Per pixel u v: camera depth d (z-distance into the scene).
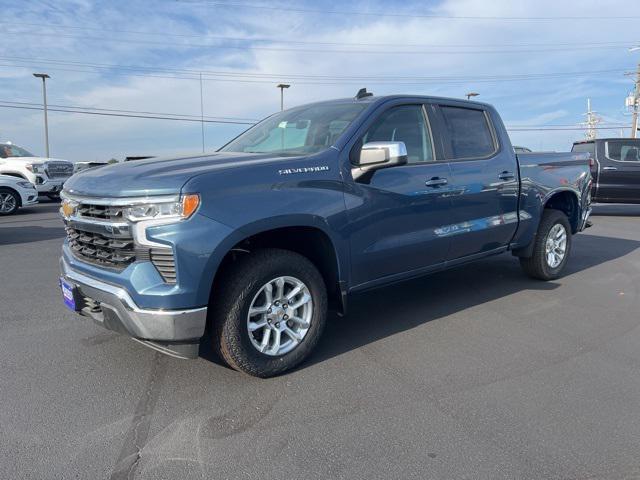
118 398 3.28
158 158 3.93
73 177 3.81
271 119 4.97
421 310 5.09
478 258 5.17
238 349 3.34
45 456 2.67
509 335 4.39
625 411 3.11
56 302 5.39
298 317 3.65
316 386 3.44
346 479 2.48
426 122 4.62
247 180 3.29
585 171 6.58
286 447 2.74
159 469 2.56
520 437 2.83
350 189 3.80
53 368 3.73
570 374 3.62
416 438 2.82
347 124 4.06
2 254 8.17
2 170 16.75
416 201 4.27
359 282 4.00
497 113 5.45
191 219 3.03
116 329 3.33
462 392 3.35
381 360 3.87
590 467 2.57
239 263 3.36
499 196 5.16
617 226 11.43
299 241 3.84
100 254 3.38
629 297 5.56
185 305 3.05
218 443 2.78
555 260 6.17
